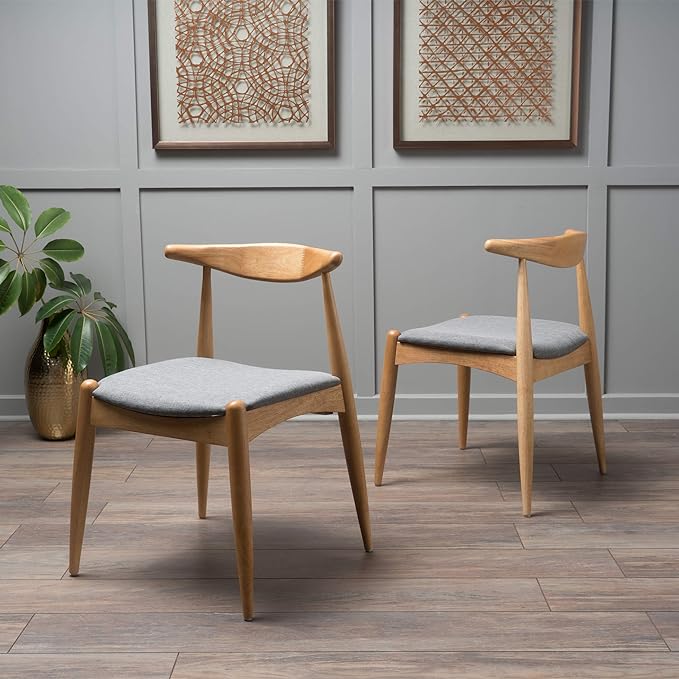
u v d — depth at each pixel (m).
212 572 1.79
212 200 2.88
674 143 2.82
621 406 2.94
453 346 2.14
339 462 2.50
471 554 1.86
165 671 1.41
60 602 1.66
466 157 2.84
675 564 1.79
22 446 2.70
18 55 2.81
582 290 2.32
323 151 2.85
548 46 2.77
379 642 1.50
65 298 2.65
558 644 1.48
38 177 2.85
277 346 2.96
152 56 2.79
